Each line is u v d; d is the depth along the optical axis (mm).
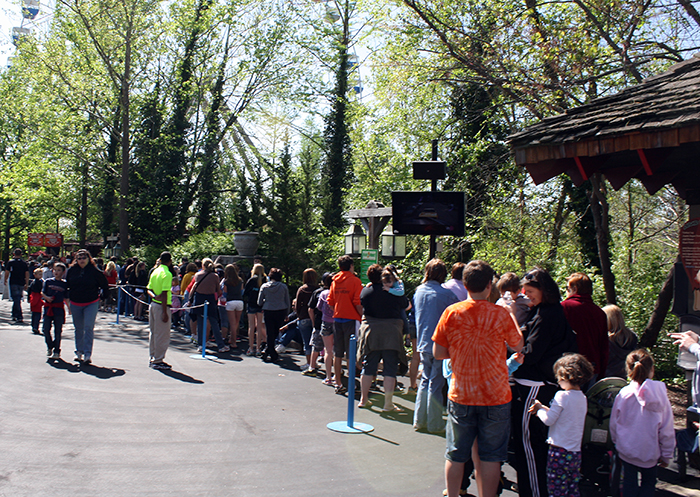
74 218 44562
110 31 26406
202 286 11188
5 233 52125
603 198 9750
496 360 4062
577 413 4164
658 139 4500
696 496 4676
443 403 6277
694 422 4945
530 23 11188
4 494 4277
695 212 5707
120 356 10336
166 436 5844
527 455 4473
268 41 28562
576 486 4148
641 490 4238
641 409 4238
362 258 10367
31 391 7344
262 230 18188
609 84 11211
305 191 18719
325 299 8695
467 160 14109
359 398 7938
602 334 4957
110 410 6672
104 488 4488
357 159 19484
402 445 5824
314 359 9383
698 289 5641
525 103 10922
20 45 27203
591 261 12414
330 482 4785
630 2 10094
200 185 29406
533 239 11633
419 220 7547
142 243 28078
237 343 12781
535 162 5195
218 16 28188
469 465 4594
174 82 28672
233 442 5746
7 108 31188
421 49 13453
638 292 10148
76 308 9305
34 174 30781
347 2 27500
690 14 9469
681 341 5066
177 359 10312
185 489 4535
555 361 4438
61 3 26250
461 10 12344
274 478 4832
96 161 30188
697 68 5516
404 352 7328
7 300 24125
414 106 16203
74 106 28469
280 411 7004
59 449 5320
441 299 6250
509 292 5102
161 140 28250
